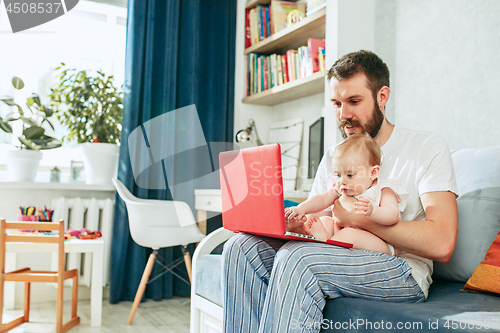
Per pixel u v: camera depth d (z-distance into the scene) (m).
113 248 2.54
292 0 2.89
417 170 1.08
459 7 1.74
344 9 2.11
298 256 0.87
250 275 1.04
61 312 1.90
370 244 0.99
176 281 2.74
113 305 2.49
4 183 2.33
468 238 1.16
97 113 2.61
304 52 2.42
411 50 1.96
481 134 1.63
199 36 2.88
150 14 2.68
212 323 1.31
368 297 0.91
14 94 2.67
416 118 1.92
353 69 1.15
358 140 1.06
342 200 1.08
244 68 3.00
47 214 2.27
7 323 1.94
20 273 1.91
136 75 2.62
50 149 2.63
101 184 2.60
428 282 1.03
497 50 1.58
